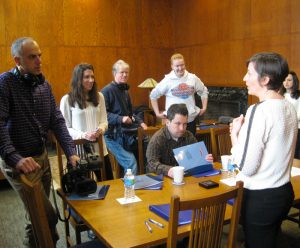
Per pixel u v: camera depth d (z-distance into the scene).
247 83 1.63
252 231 1.61
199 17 6.60
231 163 2.33
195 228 1.42
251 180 1.57
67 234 2.46
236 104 5.94
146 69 7.18
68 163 2.23
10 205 3.68
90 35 6.59
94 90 2.95
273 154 1.52
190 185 2.15
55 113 2.40
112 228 1.58
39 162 2.26
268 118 1.49
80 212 1.77
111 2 6.70
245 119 1.59
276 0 5.14
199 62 6.73
